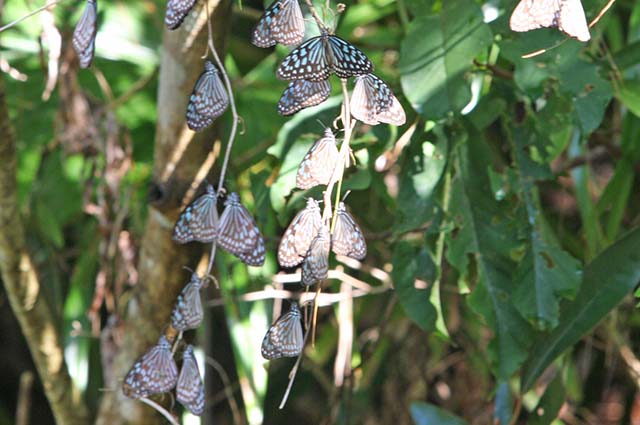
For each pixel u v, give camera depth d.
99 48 2.94
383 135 2.54
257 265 2.27
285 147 2.54
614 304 2.56
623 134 2.76
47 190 3.16
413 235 2.70
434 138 2.54
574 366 3.07
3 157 2.57
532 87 2.49
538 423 2.67
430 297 2.58
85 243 3.06
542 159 2.58
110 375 2.77
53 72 2.65
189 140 2.46
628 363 2.87
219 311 4.49
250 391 2.71
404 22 2.69
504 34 2.48
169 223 2.50
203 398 2.32
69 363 2.86
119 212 2.81
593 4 2.46
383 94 2.21
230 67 2.92
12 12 2.92
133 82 3.17
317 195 2.51
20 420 3.05
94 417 3.67
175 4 2.20
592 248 2.77
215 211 2.27
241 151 2.88
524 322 2.56
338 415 2.87
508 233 2.56
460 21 2.47
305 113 2.54
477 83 2.57
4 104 2.54
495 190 2.56
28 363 4.87
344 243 2.24
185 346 2.40
